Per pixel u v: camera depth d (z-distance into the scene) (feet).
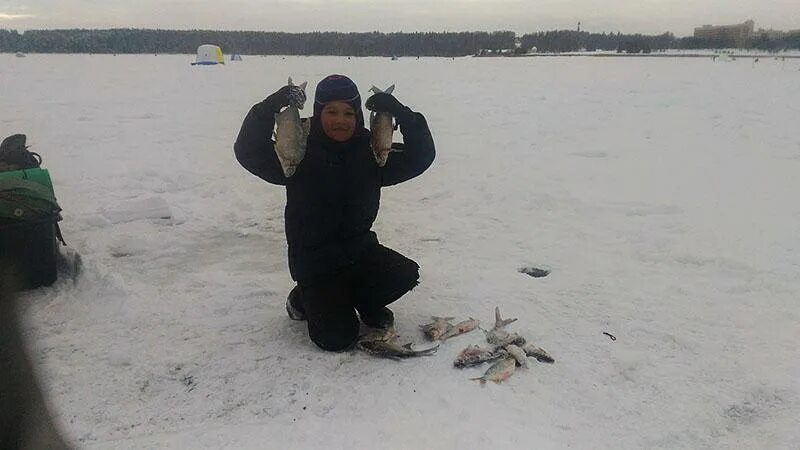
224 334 13.28
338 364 12.09
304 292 12.68
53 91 76.79
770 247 18.65
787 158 33.09
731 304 14.79
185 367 12.00
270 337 13.15
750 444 9.96
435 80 102.83
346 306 12.55
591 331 13.47
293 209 12.53
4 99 65.57
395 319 13.96
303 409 10.73
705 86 89.76
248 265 17.53
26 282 14.55
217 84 92.73
